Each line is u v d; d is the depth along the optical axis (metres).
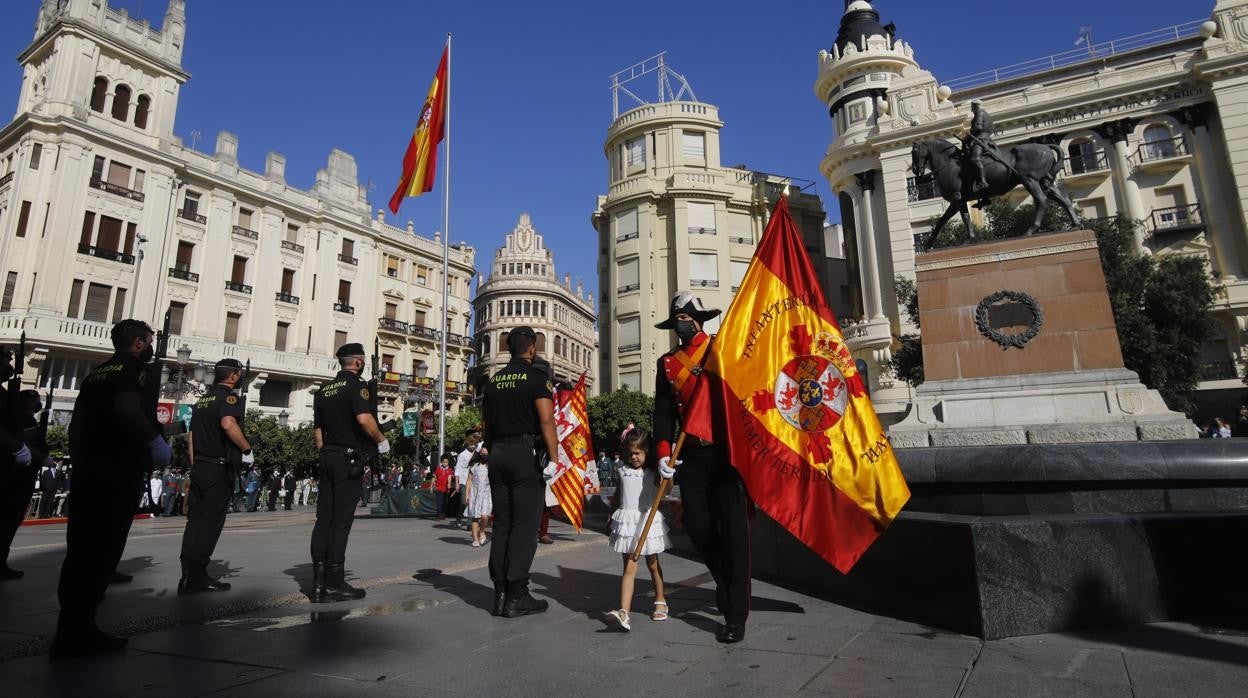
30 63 31.69
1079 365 6.75
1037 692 2.65
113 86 31.33
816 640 3.54
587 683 2.81
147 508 20.03
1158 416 6.10
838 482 3.96
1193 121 26.61
